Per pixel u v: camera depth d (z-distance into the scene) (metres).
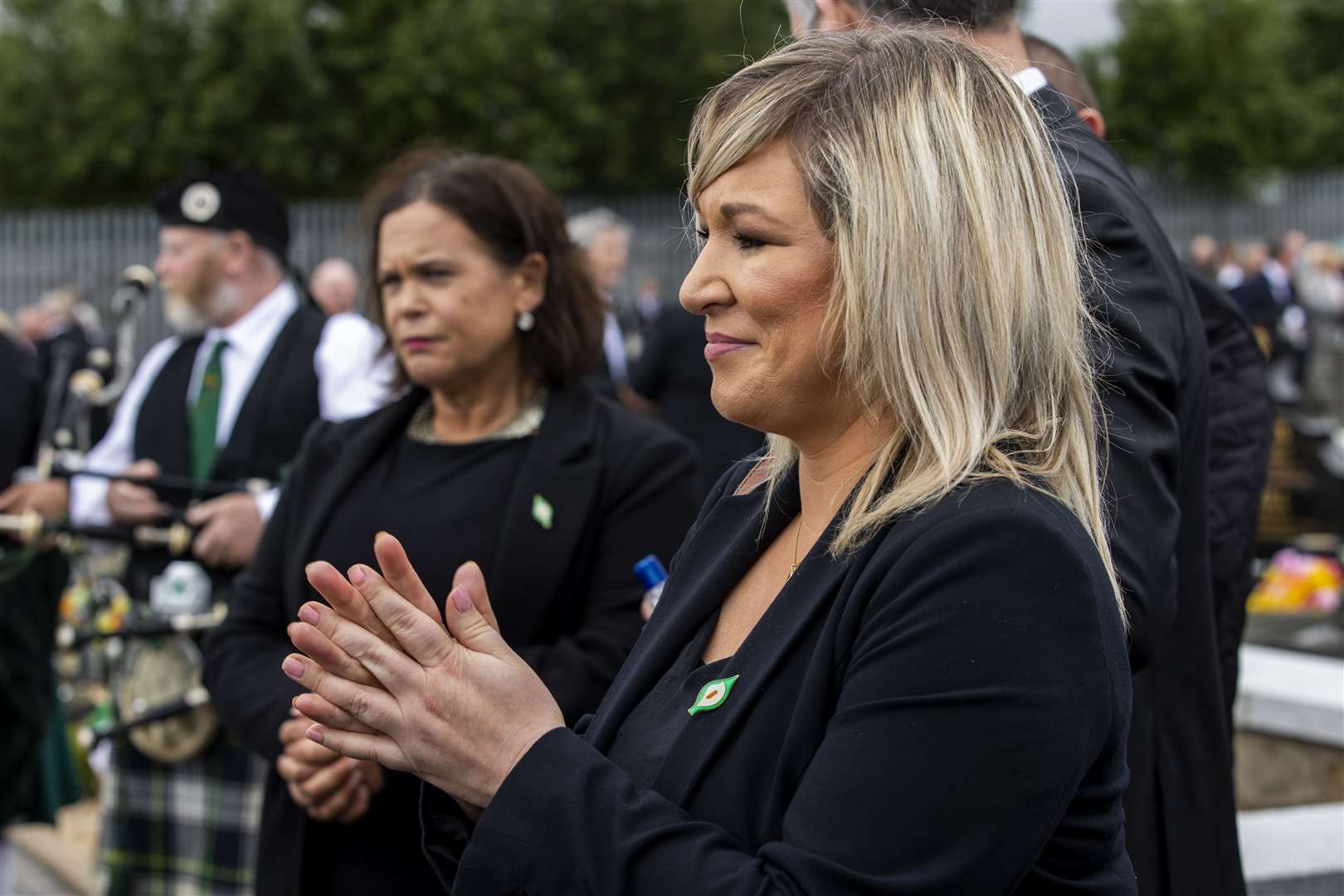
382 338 2.96
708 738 1.27
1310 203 20.56
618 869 1.21
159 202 3.71
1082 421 1.29
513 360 2.54
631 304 14.33
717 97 1.35
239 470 3.52
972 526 1.17
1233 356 2.41
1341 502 6.18
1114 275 1.75
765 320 1.28
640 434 2.54
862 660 1.18
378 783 2.31
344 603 1.31
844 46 1.33
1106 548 1.26
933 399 1.22
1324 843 2.93
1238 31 24.86
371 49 20.61
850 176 1.24
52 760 3.85
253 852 3.20
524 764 1.28
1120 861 1.25
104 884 3.29
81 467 3.56
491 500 2.43
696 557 1.51
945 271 1.22
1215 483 2.35
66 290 12.91
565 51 21.98
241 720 2.44
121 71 20.45
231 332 3.67
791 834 1.16
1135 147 24.97
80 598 5.07
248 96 20.05
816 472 1.37
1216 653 1.99
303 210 15.48
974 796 1.11
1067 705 1.12
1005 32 2.04
